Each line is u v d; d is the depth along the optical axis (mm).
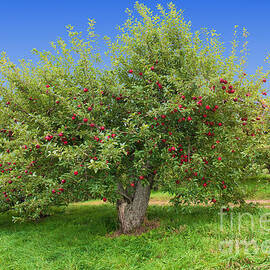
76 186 6504
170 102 6285
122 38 7586
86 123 6121
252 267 4320
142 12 7539
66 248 6078
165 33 7570
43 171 6934
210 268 4371
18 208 6367
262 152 7016
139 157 6480
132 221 7445
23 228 8977
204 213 8539
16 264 5262
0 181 5887
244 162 7457
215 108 6562
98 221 9133
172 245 5613
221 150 6590
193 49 7098
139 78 7602
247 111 6668
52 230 8328
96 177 6426
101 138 5695
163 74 7508
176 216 8438
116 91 6758
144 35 7473
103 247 6016
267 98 6648
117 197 6590
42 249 6145
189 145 6887
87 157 5938
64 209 12391
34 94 7285
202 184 7000
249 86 6656
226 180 7457
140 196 7633
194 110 6652
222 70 7043
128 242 6230
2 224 10266
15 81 7523
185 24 7594
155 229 7102
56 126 7020
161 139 6605
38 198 6320
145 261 5023
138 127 6543
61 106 6992
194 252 5031
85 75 6754
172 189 6586
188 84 6281
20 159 6000
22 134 5969
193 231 6301
